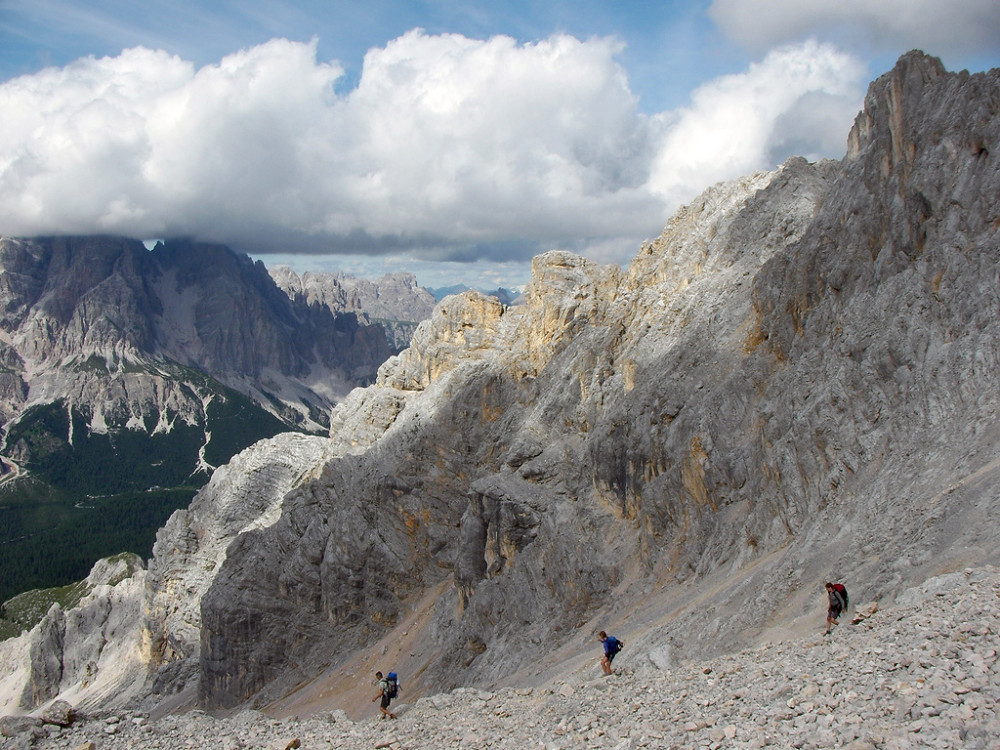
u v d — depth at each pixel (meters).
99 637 165.50
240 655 106.69
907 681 20.14
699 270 84.19
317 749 28.94
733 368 68.31
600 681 31.80
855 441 46.97
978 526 31.56
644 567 66.56
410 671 86.88
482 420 105.44
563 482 83.81
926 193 52.50
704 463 62.62
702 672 28.47
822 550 40.81
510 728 28.69
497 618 78.69
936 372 43.75
